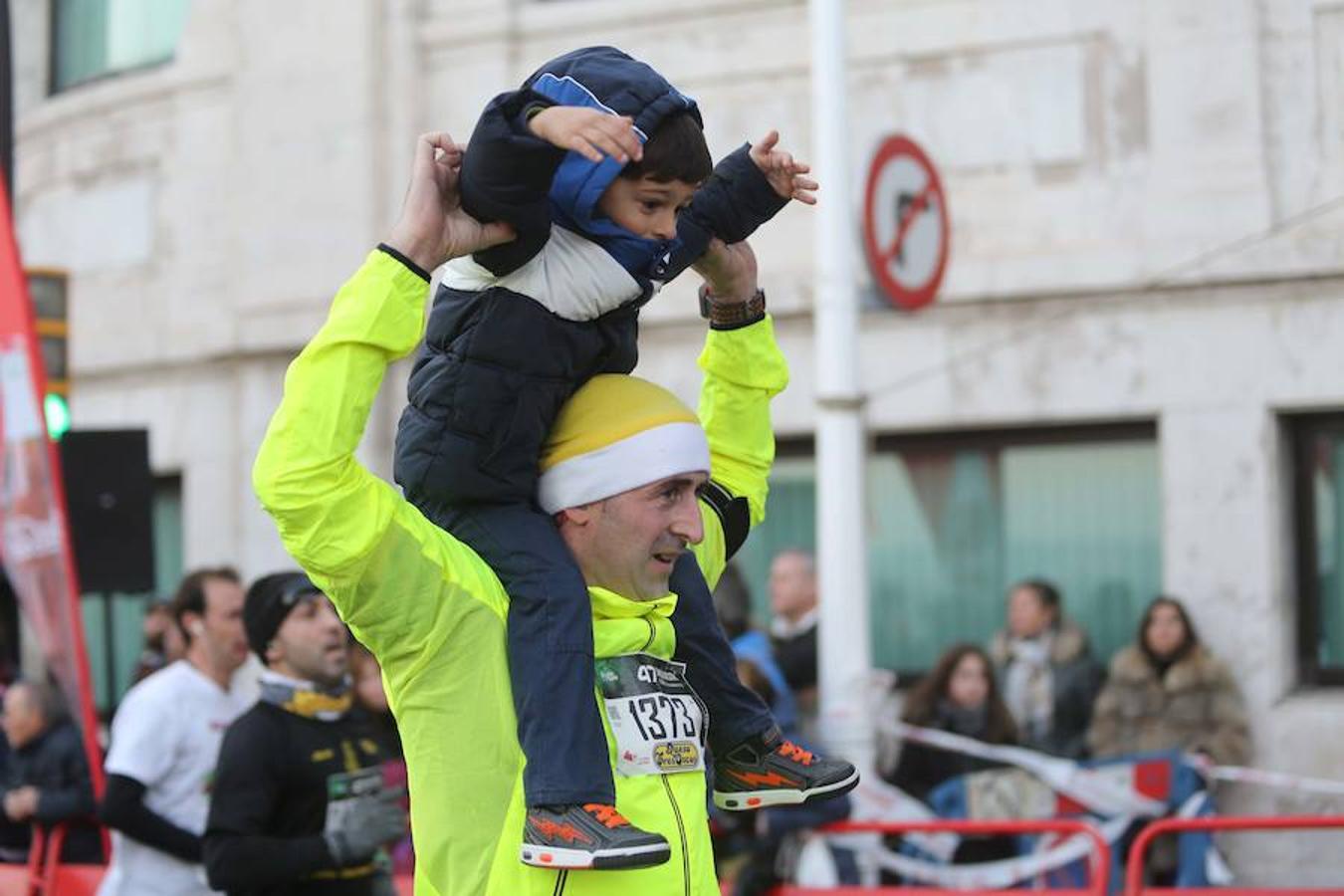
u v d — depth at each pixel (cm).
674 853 657
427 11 2433
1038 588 1889
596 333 673
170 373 2642
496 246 644
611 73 636
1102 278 2034
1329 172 1948
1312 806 1886
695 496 688
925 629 2162
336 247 2466
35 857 1466
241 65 2555
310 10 2494
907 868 1564
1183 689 1798
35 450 1541
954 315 2105
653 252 659
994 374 2084
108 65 2827
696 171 644
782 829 1352
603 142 596
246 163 2544
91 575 1769
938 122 2122
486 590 657
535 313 651
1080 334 2045
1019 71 2084
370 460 2384
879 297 1597
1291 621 1967
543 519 671
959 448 2147
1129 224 2028
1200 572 1978
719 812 1380
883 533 2186
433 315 674
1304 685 1972
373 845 1116
